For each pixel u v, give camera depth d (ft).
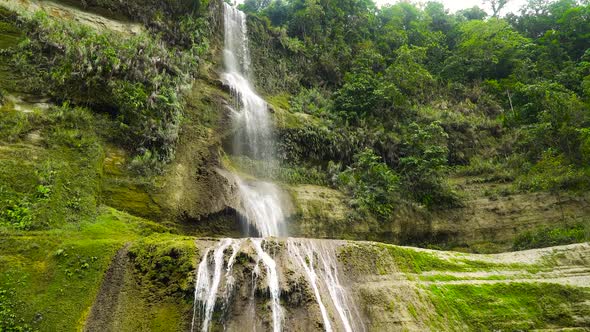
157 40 63.26
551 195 65.10
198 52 67.77
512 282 40.55
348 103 81.46
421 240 65.57
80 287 28.96
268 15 108.37
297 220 57.98
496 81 97.55
